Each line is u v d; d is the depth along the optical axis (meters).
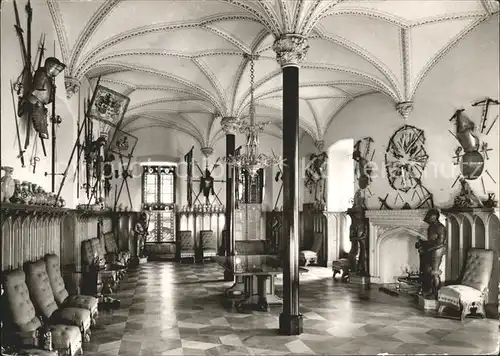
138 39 10.29
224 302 10.13
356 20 9.90
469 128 9.70
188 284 12.57
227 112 13.26
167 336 7.44
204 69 12.24
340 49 11.05
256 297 9.59
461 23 9.70
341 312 9.17
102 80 12.94
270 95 14.01
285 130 7.80
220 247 18.92
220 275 14.30
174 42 10.74
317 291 11.53
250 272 8.98
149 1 8.84
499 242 9.01
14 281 5.70
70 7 8.78
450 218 10.03
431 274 9.57
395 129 12.39
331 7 8.17
